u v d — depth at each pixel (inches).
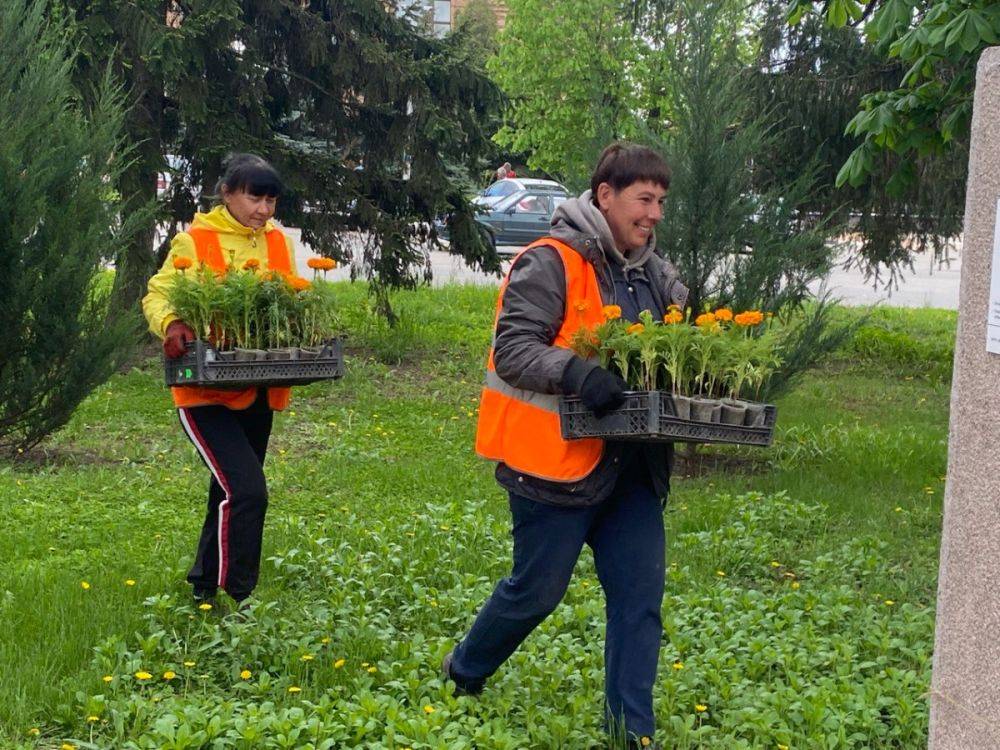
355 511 292.4
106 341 330.3
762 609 215.9
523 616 155.5
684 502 312.5
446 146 534.6
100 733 159.3
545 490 148.3
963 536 121.3
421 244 561.9
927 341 662.5
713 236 347.3
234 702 163.0
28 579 220.2
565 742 155.6
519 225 1062.4
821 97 510.9
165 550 246.5
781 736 158.1
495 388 152.7
